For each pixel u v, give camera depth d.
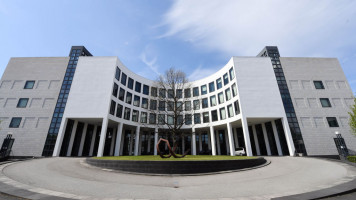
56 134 23.09
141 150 33.34
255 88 25.50
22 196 5.23
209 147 34.50
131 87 31.28
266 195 6.15
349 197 5.63
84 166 13.13
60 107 24.66
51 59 27.89
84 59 26.48
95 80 25.25
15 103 24.94
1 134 23.02
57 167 12.33
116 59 26.80
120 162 11.68
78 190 6.69
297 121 24.56
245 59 27.30
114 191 6.71
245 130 23.41
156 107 29.62
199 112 32.88
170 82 25.22
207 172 11.09
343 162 14.43
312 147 23.11
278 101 24.84
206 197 6.00
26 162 14.44
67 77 26.56
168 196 6.14
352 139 23.53
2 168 11.10
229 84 28.41
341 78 27.56
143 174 10.59
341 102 25.91
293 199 5.28
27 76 26.66
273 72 26.47
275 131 25.50
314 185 7.46
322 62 28.58
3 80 26.30
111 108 25.06
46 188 6.78
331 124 24.52
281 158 19.36
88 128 27.84
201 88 34.72
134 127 31.77
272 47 29.84
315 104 25.72
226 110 28.53
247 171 11.72
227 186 7.67
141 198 5.87
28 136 23.00
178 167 10.88
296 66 28.11
